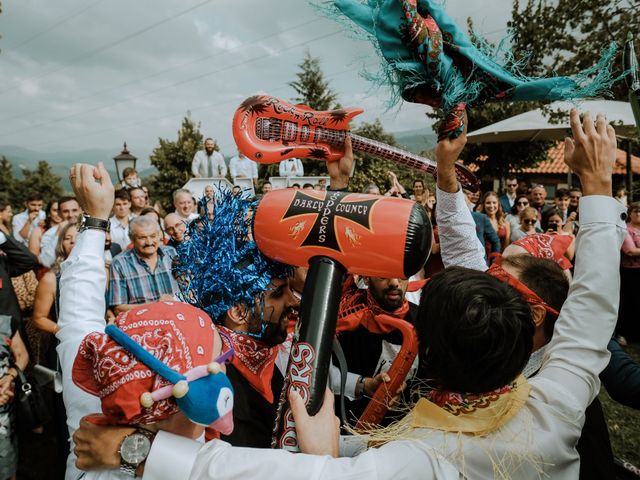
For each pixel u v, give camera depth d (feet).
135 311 2.94
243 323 3.87
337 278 3.05
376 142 4.78
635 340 17.10
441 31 3.56
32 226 21.68
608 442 4.01
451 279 2.94
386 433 3.09
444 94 3.61
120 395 2.67
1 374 8.16
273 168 48.55
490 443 2.75
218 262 3.68
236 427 3.86
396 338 5.93
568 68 18.03
